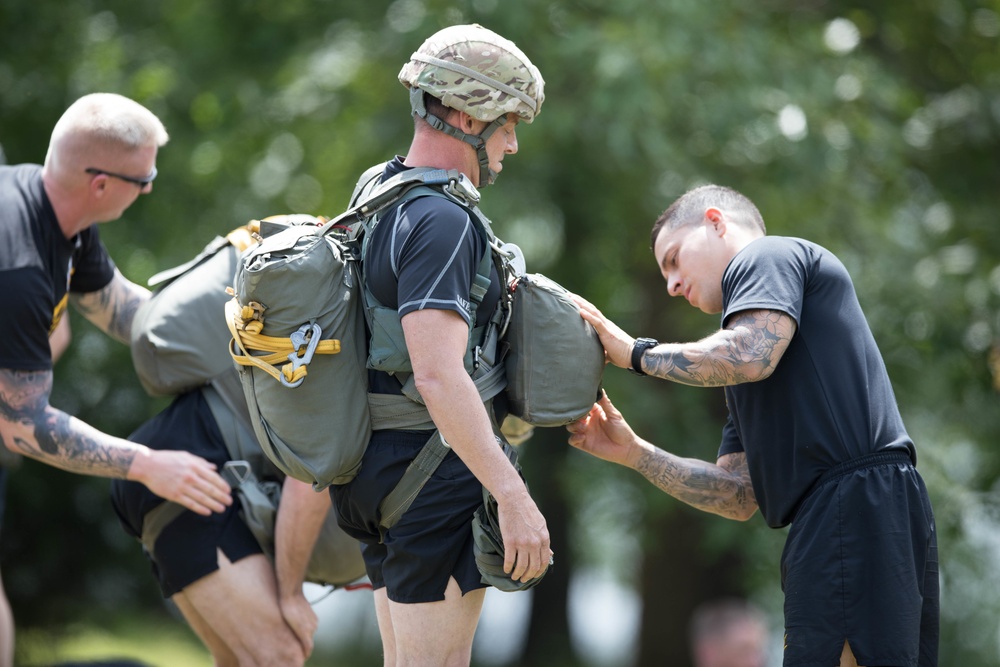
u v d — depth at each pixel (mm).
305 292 11273
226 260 15609
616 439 13781
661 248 13211
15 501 34719
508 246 12539
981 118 38625
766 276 11953
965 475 39750
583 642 61750
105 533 37031
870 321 34781
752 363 11656
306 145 38750
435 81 11477
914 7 39750
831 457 11891
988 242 38156
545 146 33688
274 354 11344
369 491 11680
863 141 34656
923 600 12117
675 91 32312
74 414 36031
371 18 36281
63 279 15688
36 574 36625
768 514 12547
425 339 10852
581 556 54562
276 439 11531
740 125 32750
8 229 14914
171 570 15172
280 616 15102
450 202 11344
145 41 39594
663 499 36000
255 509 15094
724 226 12828
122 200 15539
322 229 11562
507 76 11555
